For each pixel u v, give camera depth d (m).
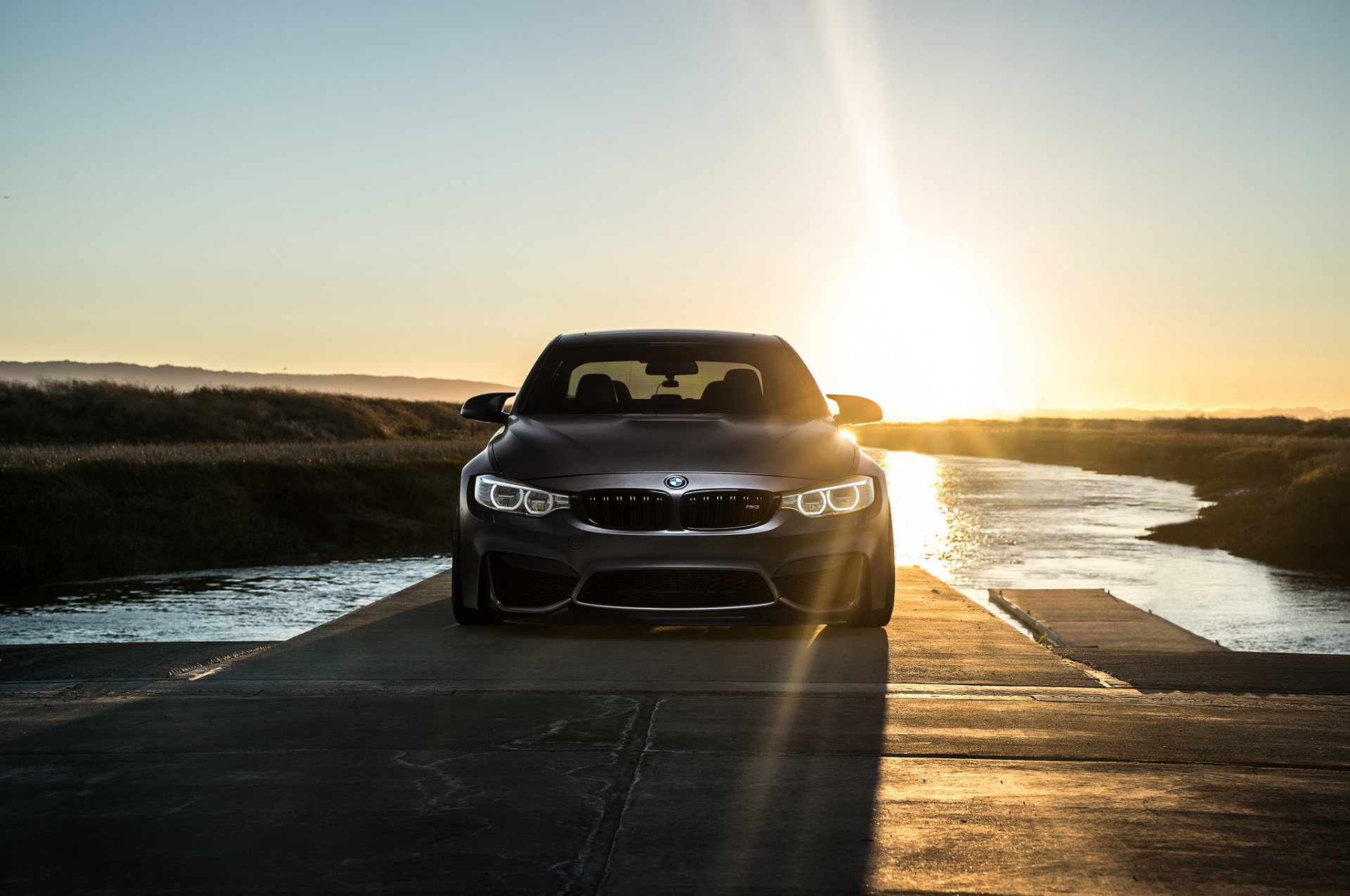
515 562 5.18
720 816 2.87
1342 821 2.84
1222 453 50.09
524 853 2.60
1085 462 59.47
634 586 5.06
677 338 6.54
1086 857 2.59
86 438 43.28
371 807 2.94
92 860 2.56
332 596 14.23
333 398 60.28
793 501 5.10
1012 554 20.77
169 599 13.88
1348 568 19.34
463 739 3.62
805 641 5.40
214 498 21.27
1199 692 4.42
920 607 6.59
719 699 4.18
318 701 4.16
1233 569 19.20
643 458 5.18
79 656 5.39
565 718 3.89
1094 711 4.03
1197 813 2.90
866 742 3.59
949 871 2.50
